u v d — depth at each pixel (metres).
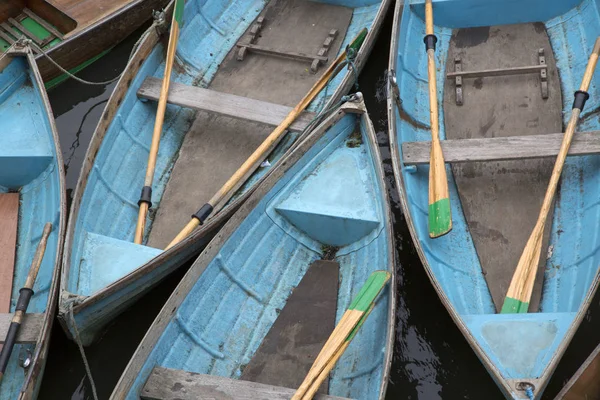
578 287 6.92
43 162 8.26
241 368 7.03
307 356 7.00
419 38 9.68
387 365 6.12
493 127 8.71
